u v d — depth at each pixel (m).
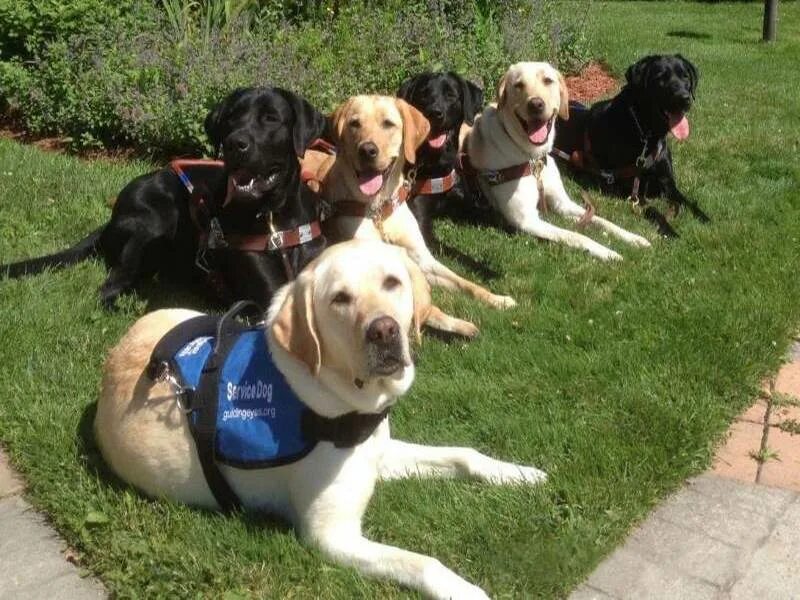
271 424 1.02
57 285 1.74
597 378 1.47
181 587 1.01
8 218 2.06
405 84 2.26
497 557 1.06
